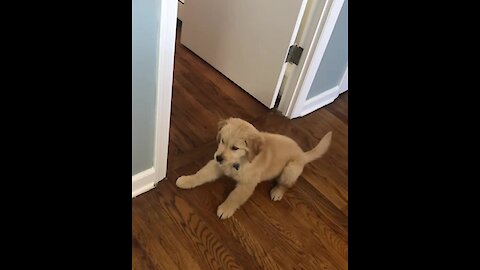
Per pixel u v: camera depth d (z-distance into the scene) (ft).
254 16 6.07
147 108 4.03
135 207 4.69
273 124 6.47
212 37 6.89
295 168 5.12
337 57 6.35
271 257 4.56
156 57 3.67
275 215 5.03
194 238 4.53
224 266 4.35
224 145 4.71
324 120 6.81
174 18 3.53
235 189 5.00
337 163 6.02
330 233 4.98
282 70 6.10
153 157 4.66
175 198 4.90
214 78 7.02
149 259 4.23
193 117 6.14
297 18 5.51
